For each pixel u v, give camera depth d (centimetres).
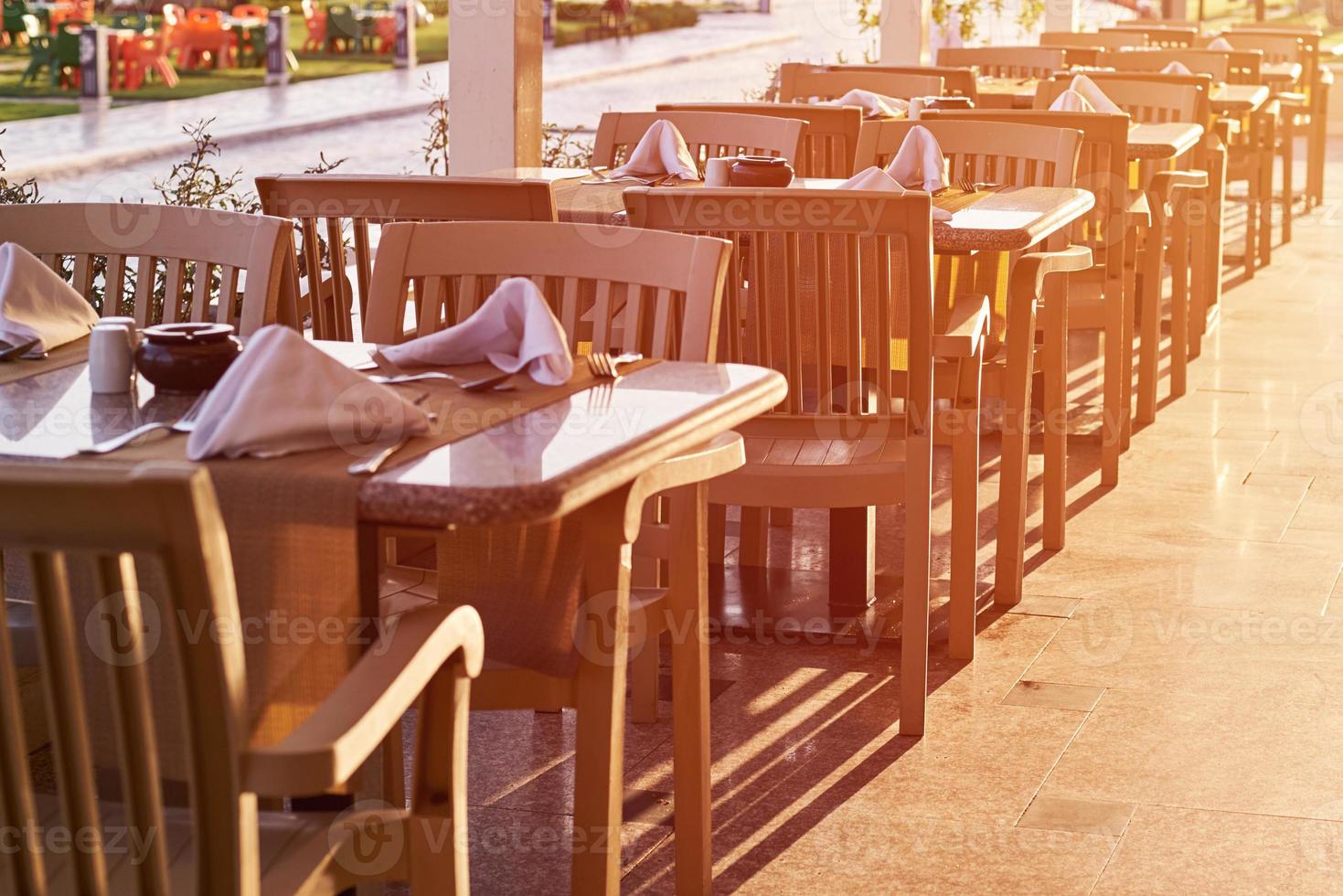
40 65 1384
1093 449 471
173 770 151
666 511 316
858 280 258
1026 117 399
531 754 269
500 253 222
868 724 281
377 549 151
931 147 346
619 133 426
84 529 107
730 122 413
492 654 184
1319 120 942
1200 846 236
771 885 224
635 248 216
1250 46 872
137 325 233
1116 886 224
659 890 222
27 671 230
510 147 458
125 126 1212
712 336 209
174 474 105
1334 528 394
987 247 286
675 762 213
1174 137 471
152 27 1631
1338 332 637
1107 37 842
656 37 2469
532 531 181
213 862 115
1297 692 294
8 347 195
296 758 115
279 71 1611
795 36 2512
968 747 271
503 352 188
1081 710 285
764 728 279
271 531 140
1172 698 291
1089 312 424
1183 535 390
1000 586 341
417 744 146
